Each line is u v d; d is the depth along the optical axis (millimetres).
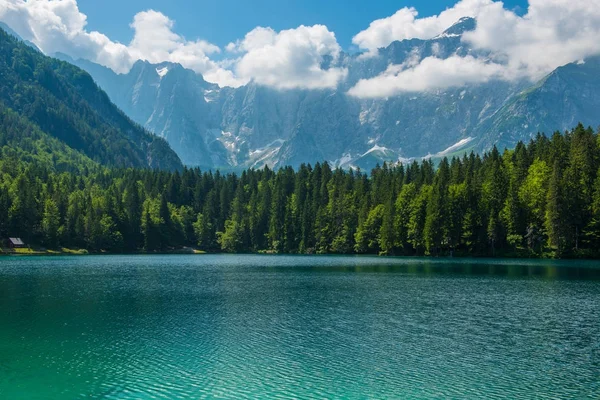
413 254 171500
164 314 54000
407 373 33312
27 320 50625
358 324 48594
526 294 69062
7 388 30625
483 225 150625
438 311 55594
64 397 29219
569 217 132375
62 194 196000
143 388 30594
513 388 30672
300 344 40750
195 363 35656
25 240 177750
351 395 29453
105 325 48188
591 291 71688
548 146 168875
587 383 31547
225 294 70375
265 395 29422
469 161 190125
